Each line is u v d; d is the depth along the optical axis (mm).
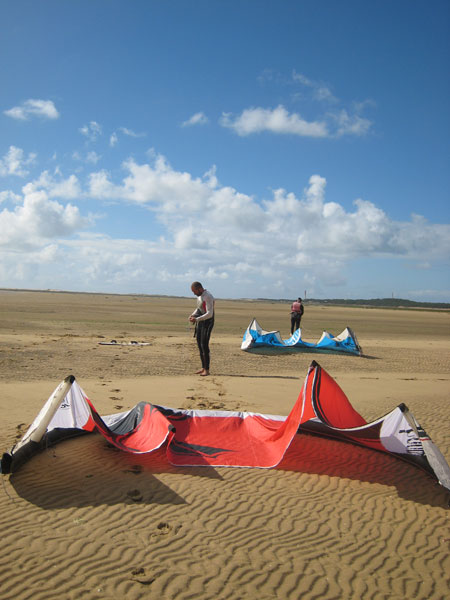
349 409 6496
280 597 3131
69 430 6242
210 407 8211
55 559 3439
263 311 65062
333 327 34625
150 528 3969
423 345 23281
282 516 4336
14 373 10961
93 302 71312
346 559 3652
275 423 6824
